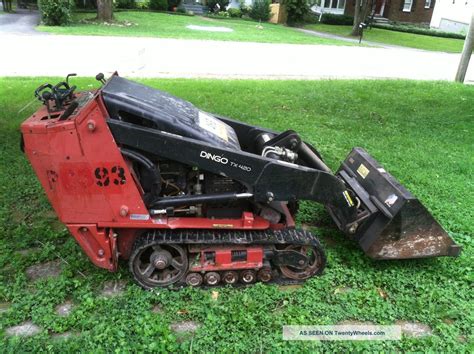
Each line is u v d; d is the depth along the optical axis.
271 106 9.41
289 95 10.29
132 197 3.57
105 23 22.42
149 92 3.84
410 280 4.24
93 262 3.79
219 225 3.82
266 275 3.99
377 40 26.80
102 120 3.35
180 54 14.86
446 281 4.25
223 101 9.30
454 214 5.48
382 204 4.25
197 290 3.85
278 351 3.31
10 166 6.04
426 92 11.39
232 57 15.14
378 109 9.84
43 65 11.91
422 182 6.35
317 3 38.41
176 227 3.70
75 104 3.48
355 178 4.78
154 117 3.48
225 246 3.88
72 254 4.26
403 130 8.71
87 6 29.25
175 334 3.43
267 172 3.63
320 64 15.31
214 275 3.89
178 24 24.92
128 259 4.00
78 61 12.65
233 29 24.70
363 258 4.52
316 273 4.15
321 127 8.44
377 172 4.54
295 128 8.16
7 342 3.24
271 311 3.75
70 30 18.83
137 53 14.48
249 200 3.97
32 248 4.44
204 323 3.53
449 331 3.62
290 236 3.99
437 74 15.30
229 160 3.56
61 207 3.56
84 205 3.55
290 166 3.66
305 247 4.07
